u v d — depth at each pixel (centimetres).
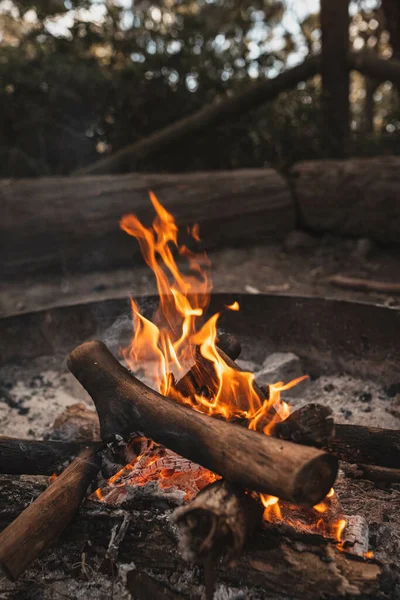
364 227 476
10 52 619
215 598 144
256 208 489
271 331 290
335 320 271
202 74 642
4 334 286
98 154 662
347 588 135
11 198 420
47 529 146
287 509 158
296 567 139
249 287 416
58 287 426
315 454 128
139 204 451
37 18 625
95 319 299
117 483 170
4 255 429
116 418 166
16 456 176
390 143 634
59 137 641
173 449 153
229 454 137
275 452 131
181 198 463
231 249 489
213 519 128
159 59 636
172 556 147
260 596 145
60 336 296
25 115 619
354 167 475
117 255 454
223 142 648
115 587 152
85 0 629
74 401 260
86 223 439
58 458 175
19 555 139
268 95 580
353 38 752
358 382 259
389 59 559
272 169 516
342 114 609
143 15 665
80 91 624
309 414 142
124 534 151
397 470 191
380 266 445
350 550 145
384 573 138
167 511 154
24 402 259
